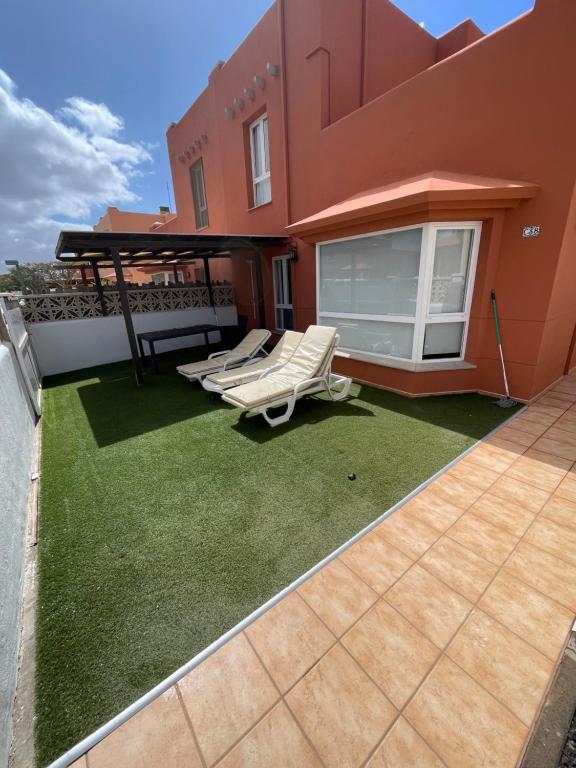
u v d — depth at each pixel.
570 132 3.72
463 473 3.23
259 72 7.46
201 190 12.04
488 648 1.75
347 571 2.23
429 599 2.02
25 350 6.29
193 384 6.77
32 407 5.14
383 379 5.66
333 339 4.98
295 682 1.64
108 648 1.85
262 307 8.19
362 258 5.58
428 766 1.35
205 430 4.50
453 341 5.18
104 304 8.95
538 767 1.33
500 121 4.20
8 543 2.20
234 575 2.25
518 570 2.19
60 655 1.83
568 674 1.63
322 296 6.49
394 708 1.53
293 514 2.79
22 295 8.03
